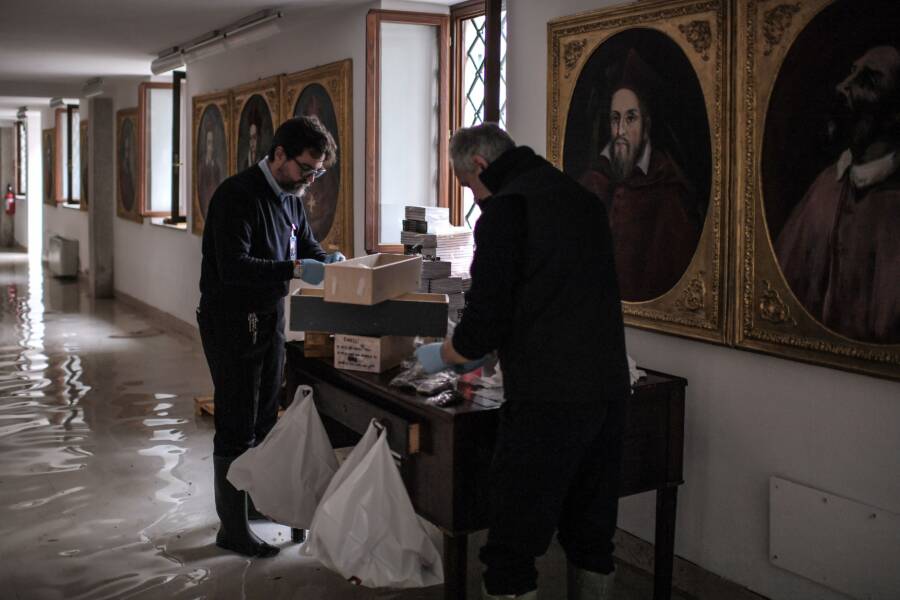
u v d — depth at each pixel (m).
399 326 3.07
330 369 3.22
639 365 3.56
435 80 5.27
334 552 2.73
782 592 3.08
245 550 3.73
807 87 2.78
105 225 11.85
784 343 2.91
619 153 3.48
